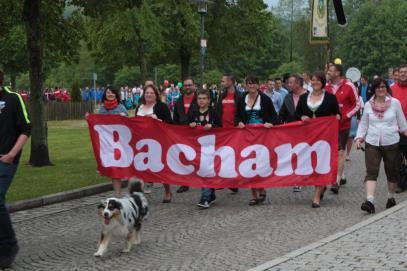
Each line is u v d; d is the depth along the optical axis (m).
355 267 6.11
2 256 6.92
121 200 7.46
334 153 10.55
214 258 7.17
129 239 7.57
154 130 11.09
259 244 7.81
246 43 40.53
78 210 10.27
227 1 39.72
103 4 15.52
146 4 30.98
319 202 10.38
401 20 93.94
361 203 10.52
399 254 6.57
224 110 11.78
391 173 9.73
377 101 9.67
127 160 11.19
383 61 93.38
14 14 16.39
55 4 16.12
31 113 14.82
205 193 10.54
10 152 7.15
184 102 11.62
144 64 34.88
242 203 10.82
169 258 7.24
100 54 39.94
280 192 11.90
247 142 10.88
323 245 7.06
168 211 10.17
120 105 11.48
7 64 37.12
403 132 9.76
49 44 17.75
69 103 37.44
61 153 17.98
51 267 6.98
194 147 11.00
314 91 10.83
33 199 10.48
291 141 10.73
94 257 7.38
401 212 8.94
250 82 10.91
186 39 36.81
